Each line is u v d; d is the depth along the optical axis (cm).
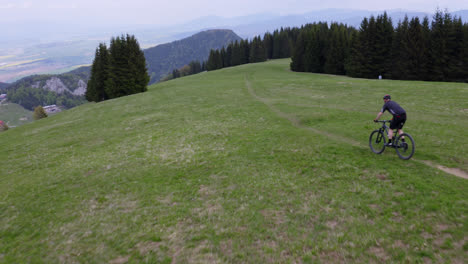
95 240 724
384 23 6900
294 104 2680
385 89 3128
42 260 666
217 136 1759
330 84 3994
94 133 2409
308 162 1123
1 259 693
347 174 960
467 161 972
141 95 4925
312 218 712
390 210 700
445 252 528
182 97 3947
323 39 8819
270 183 962
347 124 1705
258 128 1852
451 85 3019
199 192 962
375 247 571
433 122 1638
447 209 662
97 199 1010
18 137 2883
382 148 1113
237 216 760
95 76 7050
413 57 6212
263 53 13525
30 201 1075
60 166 1555
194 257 600
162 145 1709
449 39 5769
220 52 15875
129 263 607
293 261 554
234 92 4016
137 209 882
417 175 877
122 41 6359
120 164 1426
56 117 4147
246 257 582
